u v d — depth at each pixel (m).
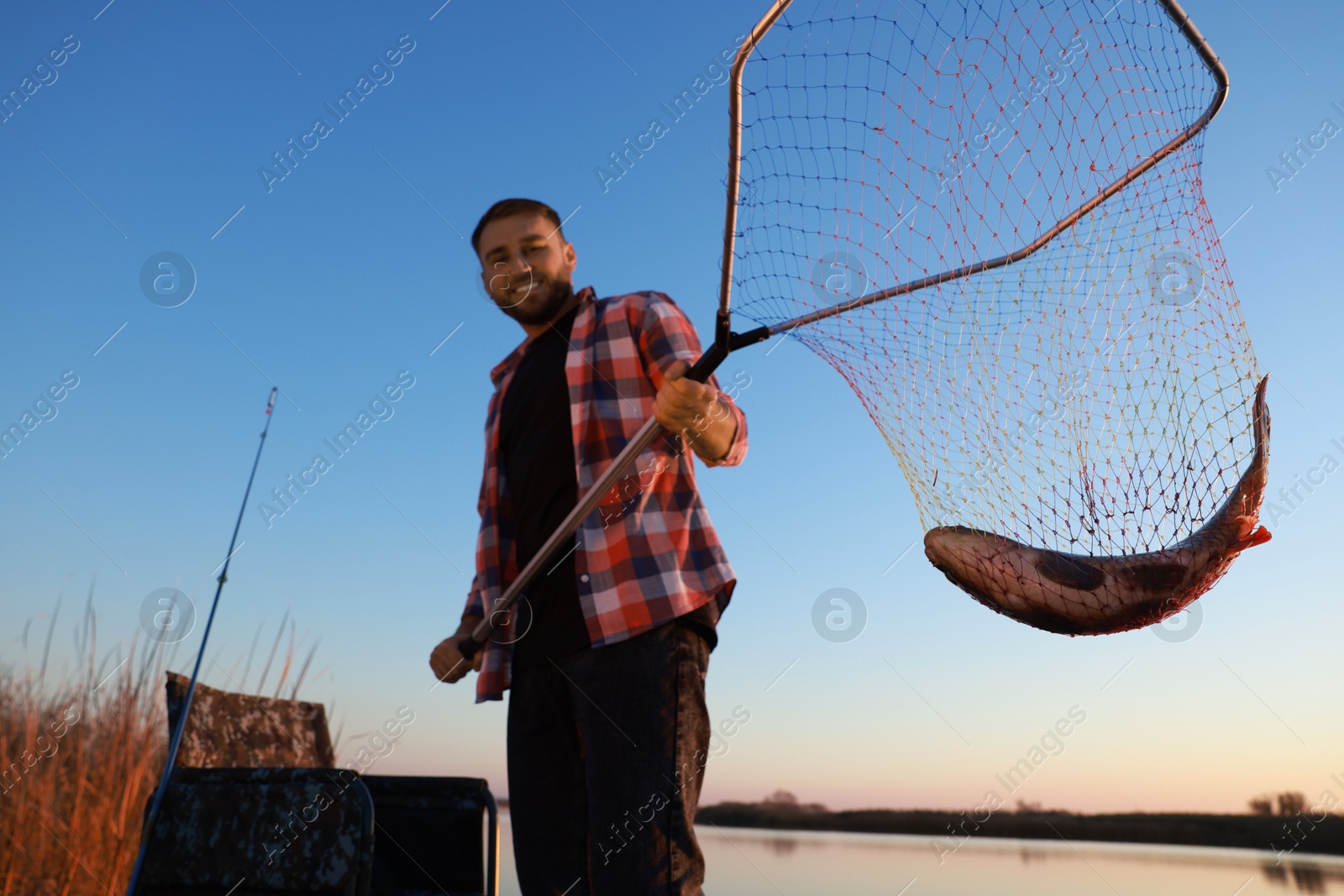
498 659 1.90
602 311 1.83
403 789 2.09
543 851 1.71
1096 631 1.18
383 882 2.03
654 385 1.77
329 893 1.49
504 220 1.98
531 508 1.83
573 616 1.65
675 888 1.41
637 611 1.54
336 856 1.50
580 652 1.60
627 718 1.51
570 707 1.69
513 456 1.91
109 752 3.04
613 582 1.57
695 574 1.59
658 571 1.56
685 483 1.69
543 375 1.92
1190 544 1.16
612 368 1.77
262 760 2.06
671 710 1.50
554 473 1.80
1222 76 1.25
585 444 1.73
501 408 2.05
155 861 1.69
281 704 2.20
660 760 1.47
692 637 1.56
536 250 1.96
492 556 2.01
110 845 2.73
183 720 1.91
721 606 1.64
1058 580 1.17
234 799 1.65
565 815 1.71
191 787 1.72
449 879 2.00
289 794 1.58
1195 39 1.24
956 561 1.25
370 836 1.53
